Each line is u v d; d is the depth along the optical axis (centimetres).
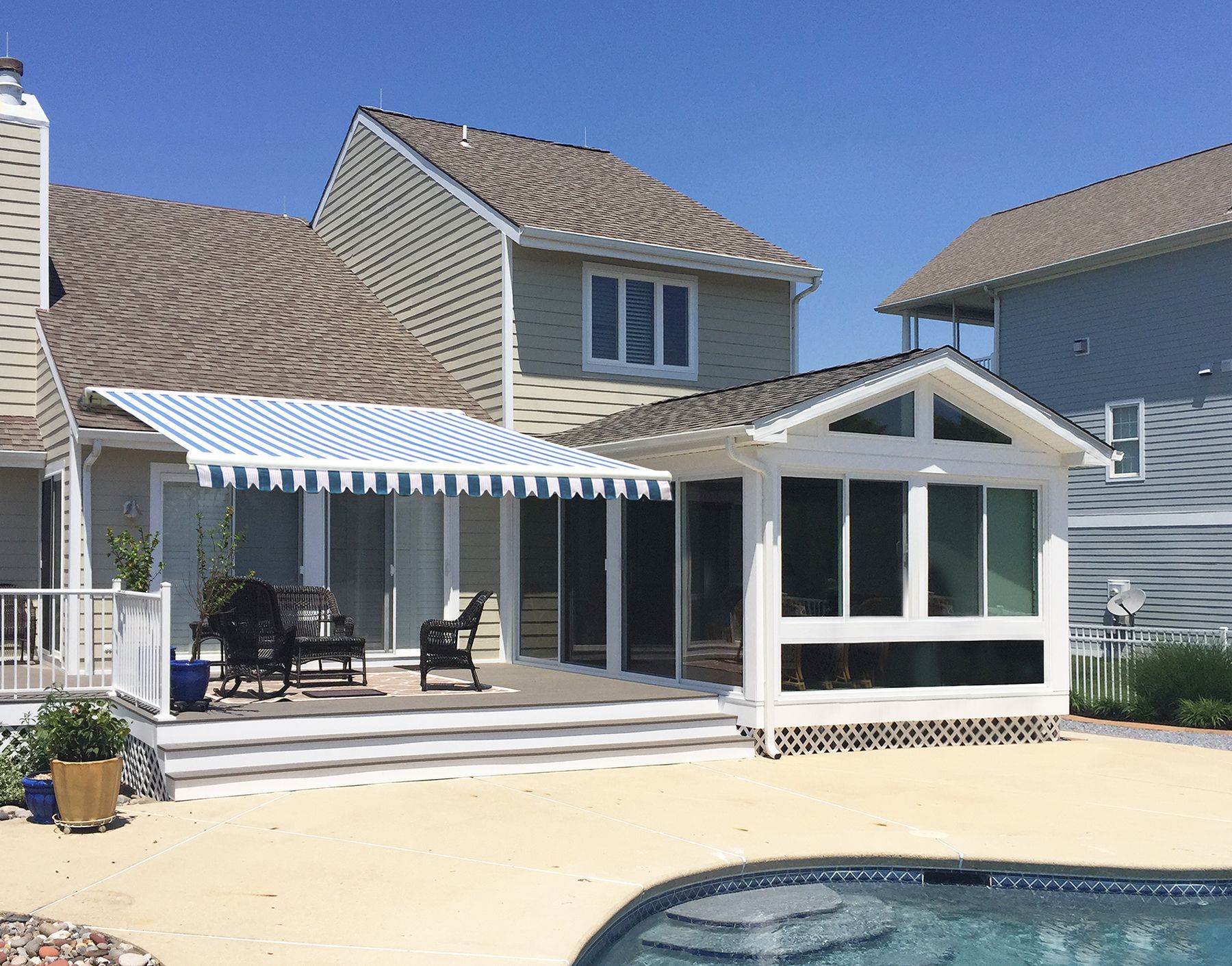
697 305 2611
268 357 2389
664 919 1099
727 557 1838
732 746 1761
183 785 1405
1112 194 4069
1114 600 3403
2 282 2286
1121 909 1166
